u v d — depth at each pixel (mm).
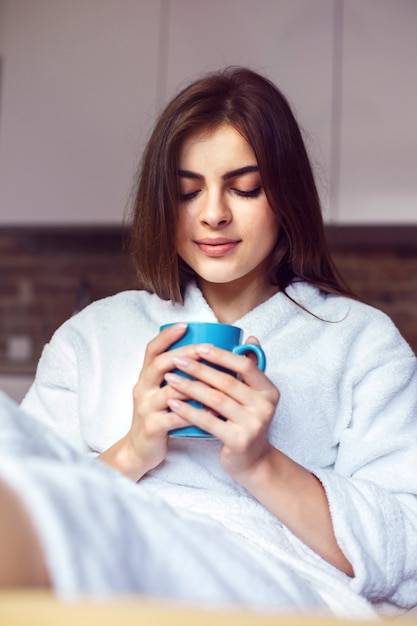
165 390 960
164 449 1010
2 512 441
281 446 1121
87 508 475
